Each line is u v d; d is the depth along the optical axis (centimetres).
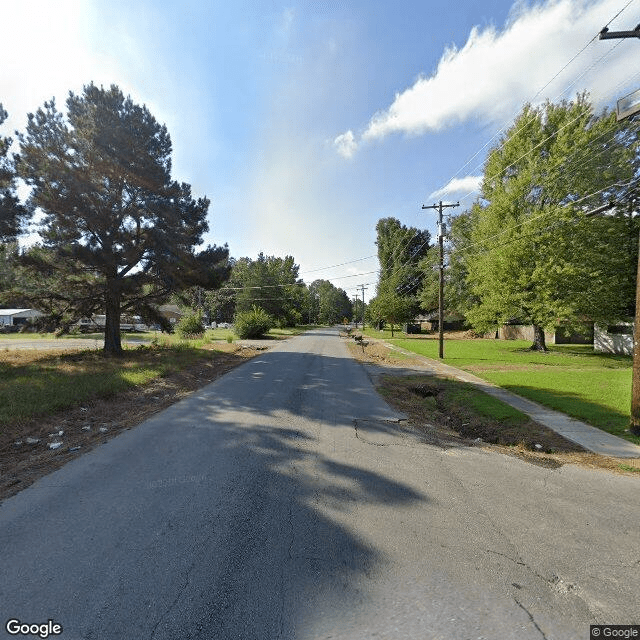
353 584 266
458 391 1093
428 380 1301
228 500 393
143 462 500
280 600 249
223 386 1102
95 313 1941
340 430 671
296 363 1709
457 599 253
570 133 2136
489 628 228
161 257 1838
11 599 247
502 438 695
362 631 223
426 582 270
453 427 800
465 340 3644
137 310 2055
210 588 259
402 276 5516
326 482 446
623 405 902
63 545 310
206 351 2064
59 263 1766
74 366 1409
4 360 1619
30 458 523
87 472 466
